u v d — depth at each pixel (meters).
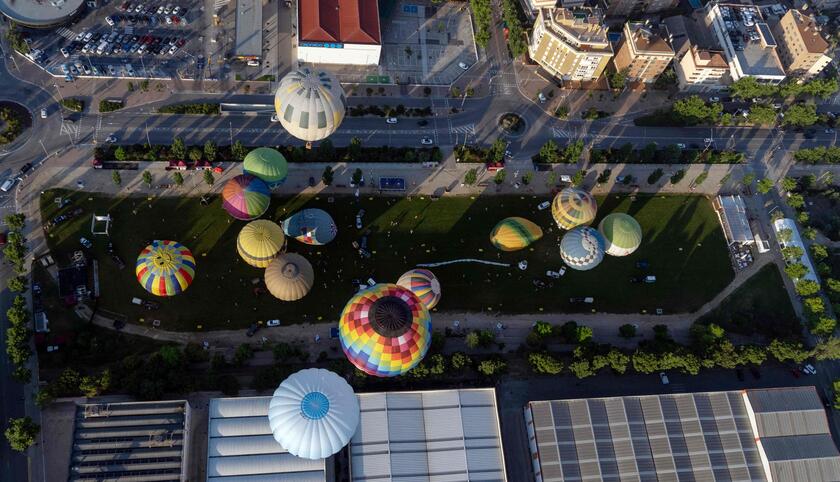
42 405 137.75
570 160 190.75
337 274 166.00
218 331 155.38
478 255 174.00
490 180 186.88
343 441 120.88
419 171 185.38
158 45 196.00
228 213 170.25
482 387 155.75
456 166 187.88
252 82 194.25
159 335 153.38
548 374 160.00
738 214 187.88
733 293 178.25
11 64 186.62
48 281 155.88
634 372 163.38
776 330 172.00
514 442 151.38
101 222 164.62
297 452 120.62
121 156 171.88
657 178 187.25
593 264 168.50
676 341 169.50
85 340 147.38
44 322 149.88
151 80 190.00
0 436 137.88
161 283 149.75
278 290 153.25
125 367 144.38
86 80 187.25
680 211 189.88
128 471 129.12
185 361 145.88
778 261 185.38
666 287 176.50
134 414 134.12
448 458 139.12
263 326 157.62
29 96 182.12
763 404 151.50
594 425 146.12
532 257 175.88
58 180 170.00
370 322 131.00
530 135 197.38
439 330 162.50
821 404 153.12
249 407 137.62
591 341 161.00
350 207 176.38
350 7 198.62
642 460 144.00
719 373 166.50
